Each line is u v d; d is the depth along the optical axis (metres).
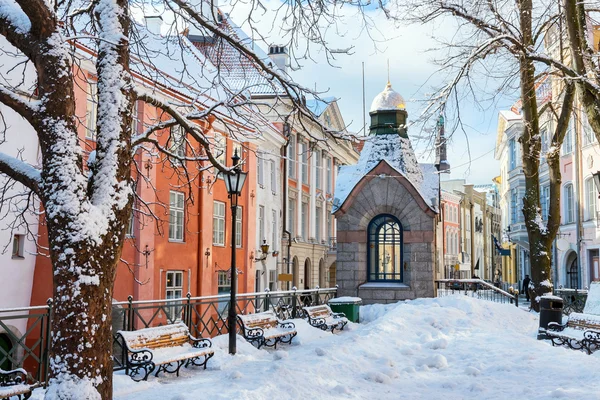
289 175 39.34
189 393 8.55
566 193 35.38
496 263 98.00
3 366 17.14
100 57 7.70
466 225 85.88
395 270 22.52
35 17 7.15
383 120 23.75
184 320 13.98
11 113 17.05
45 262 18.17
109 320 6.98
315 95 11.21
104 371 6.82
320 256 45.97
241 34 31.70
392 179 22.31
